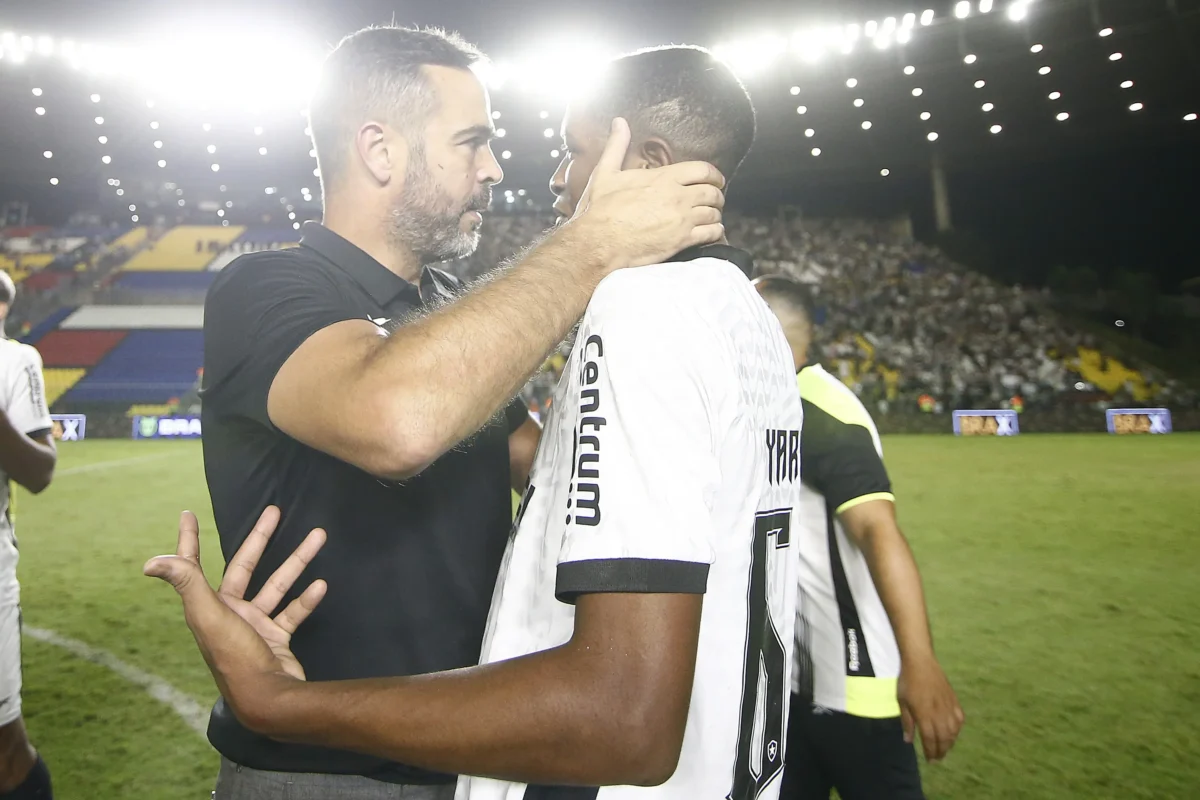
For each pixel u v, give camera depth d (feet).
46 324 77.92
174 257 91.40
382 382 2.41
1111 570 18.01
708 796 2.50
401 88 3.62
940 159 88.69
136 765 8.99
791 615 3.27
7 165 83.51
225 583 2.98
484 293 2.62
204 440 3.54
